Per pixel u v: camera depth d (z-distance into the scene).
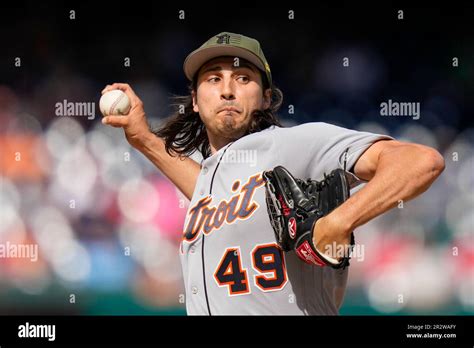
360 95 37.53
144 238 30.48
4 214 31.88
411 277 27.86
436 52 38.03
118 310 25.94
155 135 11.59
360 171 8.16
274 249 8.50
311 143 8.65
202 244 9.09
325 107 37.44
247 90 9.76
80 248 30.45
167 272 29.17
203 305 9.02
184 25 38.19
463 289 27.84
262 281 8.52
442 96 37.59
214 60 9.84
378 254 28.14
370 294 26.94
